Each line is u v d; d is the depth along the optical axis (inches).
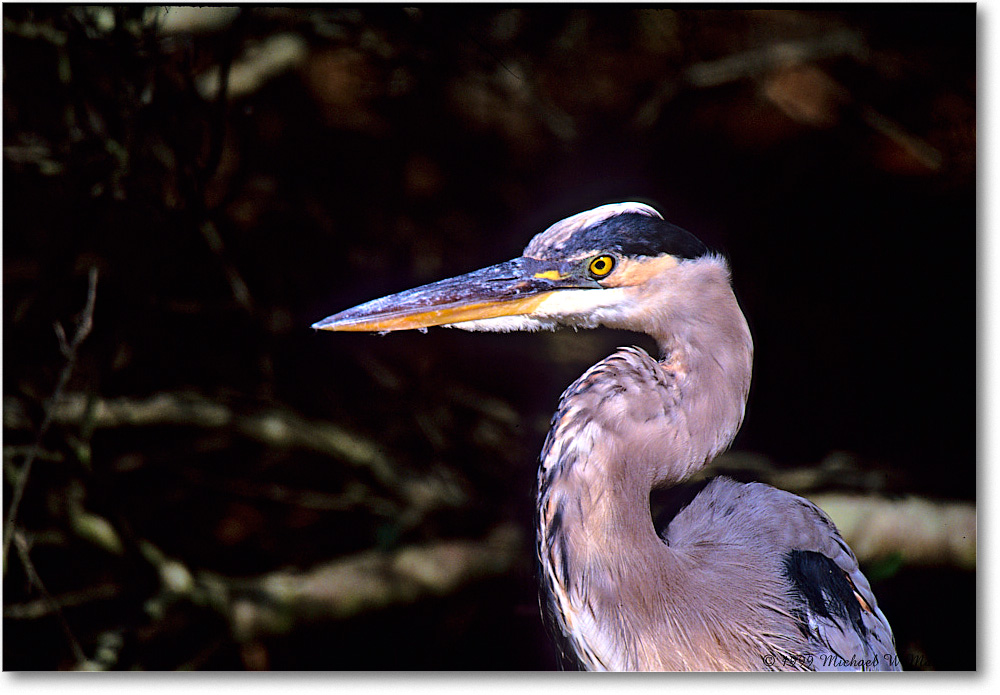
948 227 386.3
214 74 309.7
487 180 404.8
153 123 258.2
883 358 388.5
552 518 164.4
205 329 321.1
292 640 276.5
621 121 395.2
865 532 282.5
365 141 385.4
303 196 370.6
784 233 412.5
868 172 397.7
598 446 163.0
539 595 172.4
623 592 162.9
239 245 327.0
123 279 281.3
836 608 173.2
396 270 386.9
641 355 170.4
